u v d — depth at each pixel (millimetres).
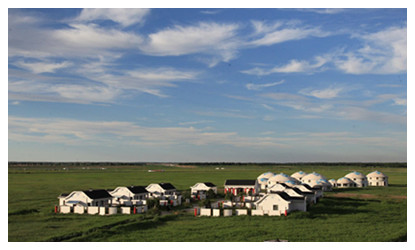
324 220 76000
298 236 62156
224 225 70750
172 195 111312
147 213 84438
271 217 78562
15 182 183375
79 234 62938
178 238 60531
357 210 88875
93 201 88750
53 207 94125
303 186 111625
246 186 132250
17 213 82250
